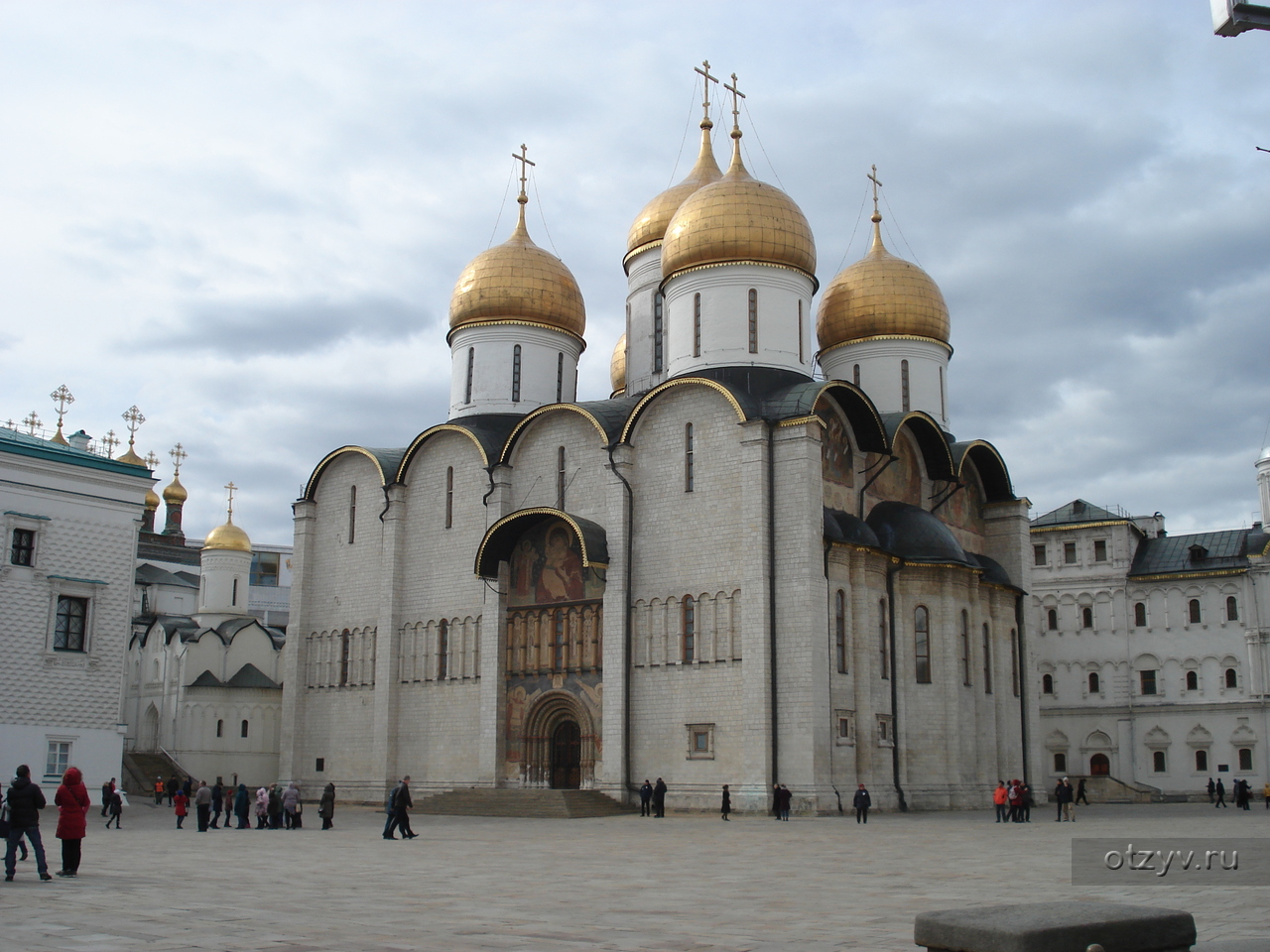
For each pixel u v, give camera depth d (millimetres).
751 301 50438
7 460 43938
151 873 21375
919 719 47500
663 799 43062
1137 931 7598
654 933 13438
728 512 45188
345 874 21422
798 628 43031
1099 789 63094
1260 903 15852
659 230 56969
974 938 7426
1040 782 53781
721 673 44281
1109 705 68062
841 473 48656
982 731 49844
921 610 48531
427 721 52750
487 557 50219
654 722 45719
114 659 46125
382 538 56125
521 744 49688
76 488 45781
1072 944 7324
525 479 51938
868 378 56531
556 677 49219
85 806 20219
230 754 69625
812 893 17953
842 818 41094
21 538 44344
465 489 53938
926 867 22656
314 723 56875
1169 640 67250
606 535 47906
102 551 46219
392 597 54562
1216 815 43969
